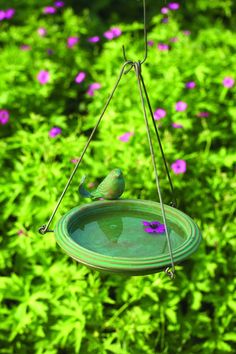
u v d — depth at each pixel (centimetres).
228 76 482
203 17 691
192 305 373
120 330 362
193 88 487
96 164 402
